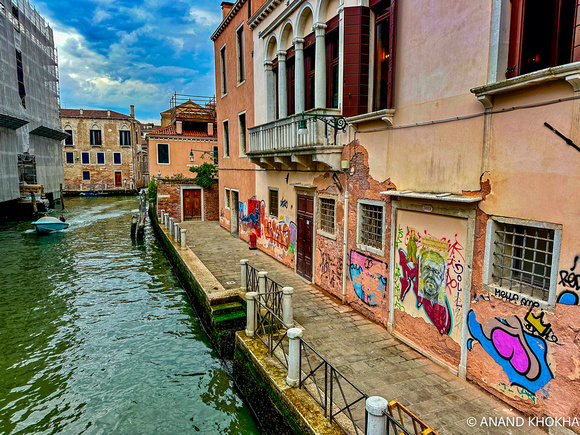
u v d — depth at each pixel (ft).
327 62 28.86
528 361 14.17
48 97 115.75
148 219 96.48
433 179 18.54
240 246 48.85
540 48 14.56
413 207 19.76
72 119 168.04
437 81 18.02
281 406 16.58
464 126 16.63
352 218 25.68
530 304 13.99
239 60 49.80
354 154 25.11
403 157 20.59
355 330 22.75
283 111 36.11
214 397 22.09
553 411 13.37
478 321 16.25
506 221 14.88
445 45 17.43
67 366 25.75
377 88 23.41
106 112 177.06
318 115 25.50
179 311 35.35
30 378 24.34
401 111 20.58
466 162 16.60
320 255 30.42
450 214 17.37
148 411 20.92
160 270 49.60
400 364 18.74
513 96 14.32
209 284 32.07
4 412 20.97
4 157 84.84
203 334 30.45
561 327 13.00
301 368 18.52
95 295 39.91
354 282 25.84
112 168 176.04
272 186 40.75
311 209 31.63
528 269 15.19
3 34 82.94
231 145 56.24
